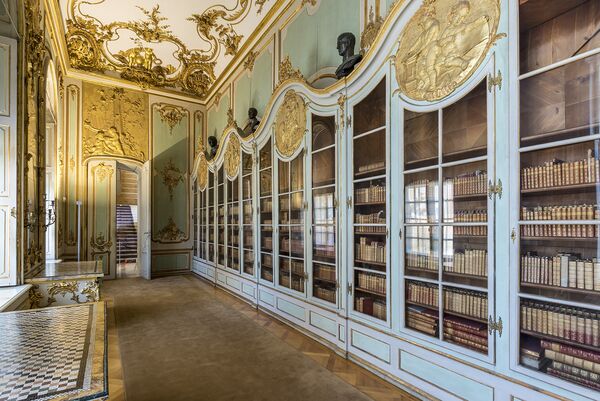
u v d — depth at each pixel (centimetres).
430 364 248
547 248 192
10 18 329
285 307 438
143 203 804
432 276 252
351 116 329
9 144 331
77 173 739
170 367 312
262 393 266
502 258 206
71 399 112
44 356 150
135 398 259
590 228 175
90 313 228
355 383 281
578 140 176
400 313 274
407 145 273
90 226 749
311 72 454
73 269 416
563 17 192
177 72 815
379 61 296
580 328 178
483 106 220
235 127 591
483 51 215
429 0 250
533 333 194
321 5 435
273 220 464
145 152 822
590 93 177
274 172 462
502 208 207
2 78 328
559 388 181
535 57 199
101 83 771
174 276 820
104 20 637
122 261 1059
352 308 328
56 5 543
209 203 733
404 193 274
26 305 329
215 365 317
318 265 381
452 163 236
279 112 450
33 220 393
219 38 677
